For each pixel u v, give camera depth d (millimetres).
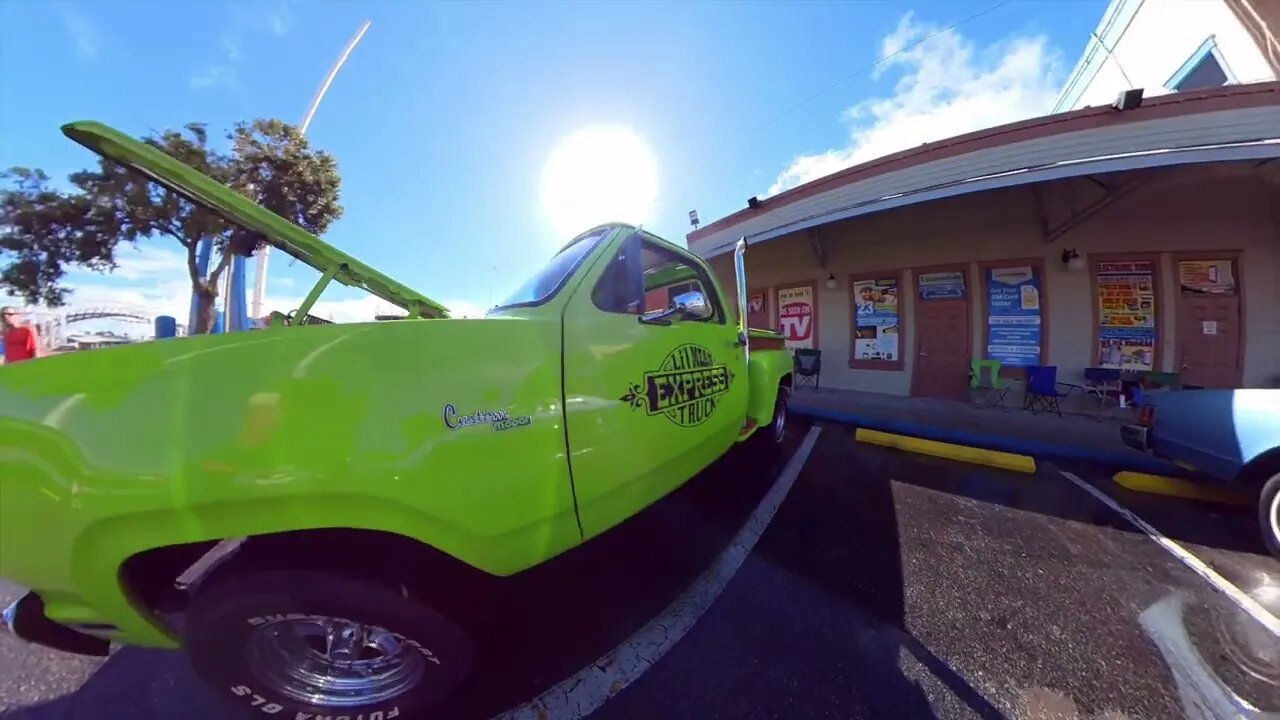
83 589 1170
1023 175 5668
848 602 2365
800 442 5578
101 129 1701
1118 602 2373
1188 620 2232
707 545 2955
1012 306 7855
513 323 1641
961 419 6453
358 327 1325
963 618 2244
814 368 9359
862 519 3346
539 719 1679
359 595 1329
